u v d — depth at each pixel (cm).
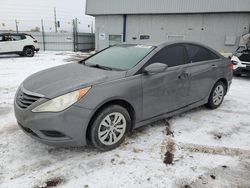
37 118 268
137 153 313
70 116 271
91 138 296
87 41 2622
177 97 390
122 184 253
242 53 935
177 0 1833
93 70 337
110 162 292
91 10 2184
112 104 308
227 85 505
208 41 1833
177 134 371
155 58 359
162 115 376
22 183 250
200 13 1805
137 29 2067
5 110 464
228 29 1750
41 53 2016
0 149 313
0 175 261
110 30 2188
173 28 1931
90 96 281
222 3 1694
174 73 375
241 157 311
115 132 317
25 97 288
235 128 401
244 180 264
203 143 345
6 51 1495
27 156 299
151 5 1930
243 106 524
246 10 1636
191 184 256
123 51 392
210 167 287
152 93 347
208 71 442
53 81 303
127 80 316
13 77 821
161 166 286
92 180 258
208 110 486
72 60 1461
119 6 2052
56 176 263
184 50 408
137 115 336
